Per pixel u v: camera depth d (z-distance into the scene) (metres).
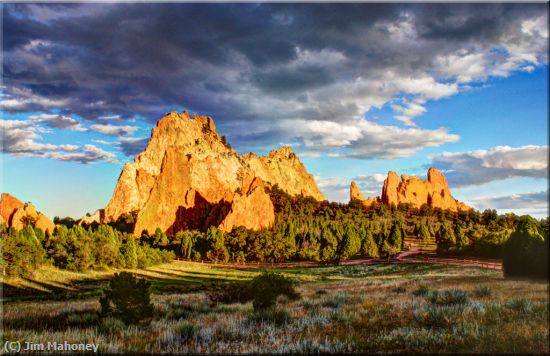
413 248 116.81
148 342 11.98
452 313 13.42
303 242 116.94
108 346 11.34
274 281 22.70
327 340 10.59
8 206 135.12
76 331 13.73
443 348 9.28
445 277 38.25
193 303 23.45
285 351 9.78
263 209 170.38
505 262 10.37
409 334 10.70
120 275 15.73
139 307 15.32
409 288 26.16
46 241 74.75
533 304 12.84
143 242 128.38
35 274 56.53
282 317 14.93
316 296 25.11
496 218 178.88
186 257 111.94
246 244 105.38
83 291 48.72
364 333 11.60
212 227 111.56
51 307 25.67
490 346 9.00
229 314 17.75
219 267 89.62
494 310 13.36
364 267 76.81
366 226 152.00
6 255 53.25
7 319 18.44
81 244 70.12
